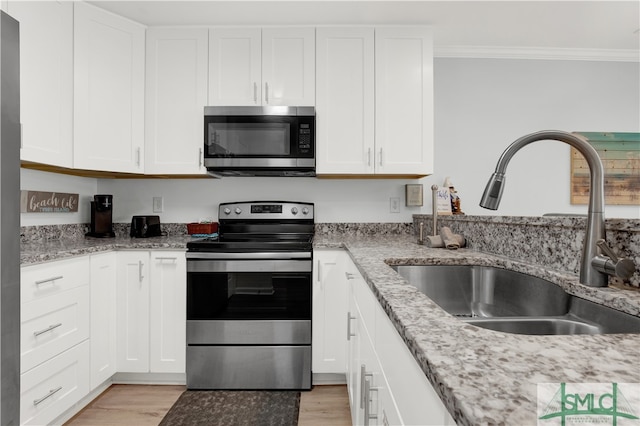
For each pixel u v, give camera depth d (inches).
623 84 113.4
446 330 23.0
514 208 112.0
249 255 80.2
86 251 71.4
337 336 82.4
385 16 88.4
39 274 60.3
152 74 91.5
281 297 81.1
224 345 81.0
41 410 60.5
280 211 102.0
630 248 33.6
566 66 112.5
